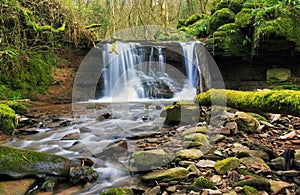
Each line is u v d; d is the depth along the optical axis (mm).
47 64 6750
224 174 1810
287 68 5543
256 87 5805
